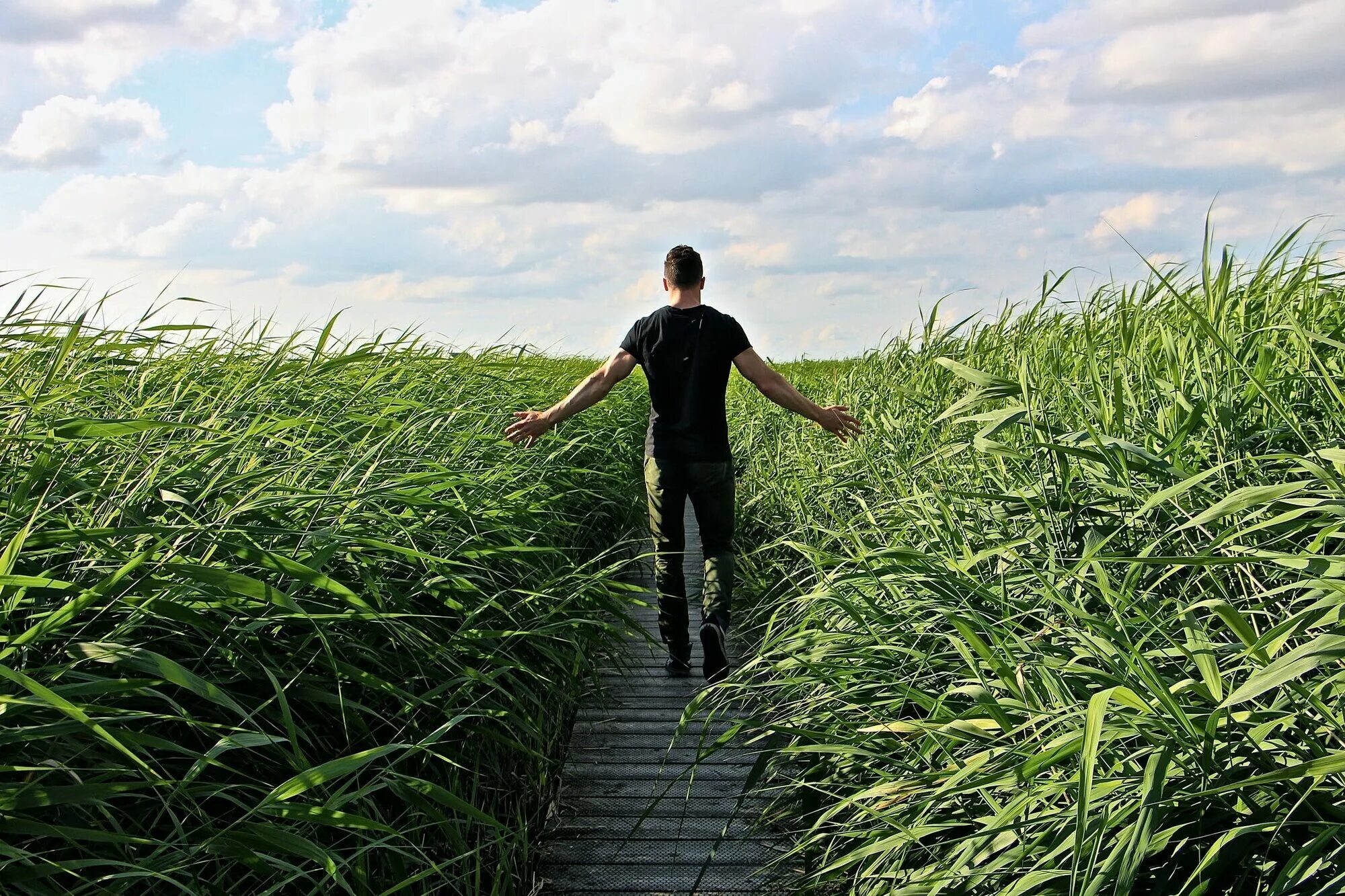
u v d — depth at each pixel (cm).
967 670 253
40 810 170
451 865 246
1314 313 407
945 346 652
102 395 313
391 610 268
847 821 251
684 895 281
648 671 505
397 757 240
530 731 284
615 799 345
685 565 721
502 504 363
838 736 246
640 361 474
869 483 461
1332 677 179
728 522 481
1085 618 206
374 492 272
